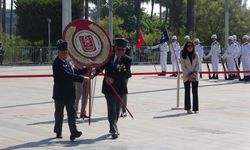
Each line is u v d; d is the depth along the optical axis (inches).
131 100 677.3
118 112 418.9
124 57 417.4
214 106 612.4
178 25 2144.4
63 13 683.4
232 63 1032.8
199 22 2497.5
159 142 392.8
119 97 411.2
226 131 441.1
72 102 398.3
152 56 1905.8
